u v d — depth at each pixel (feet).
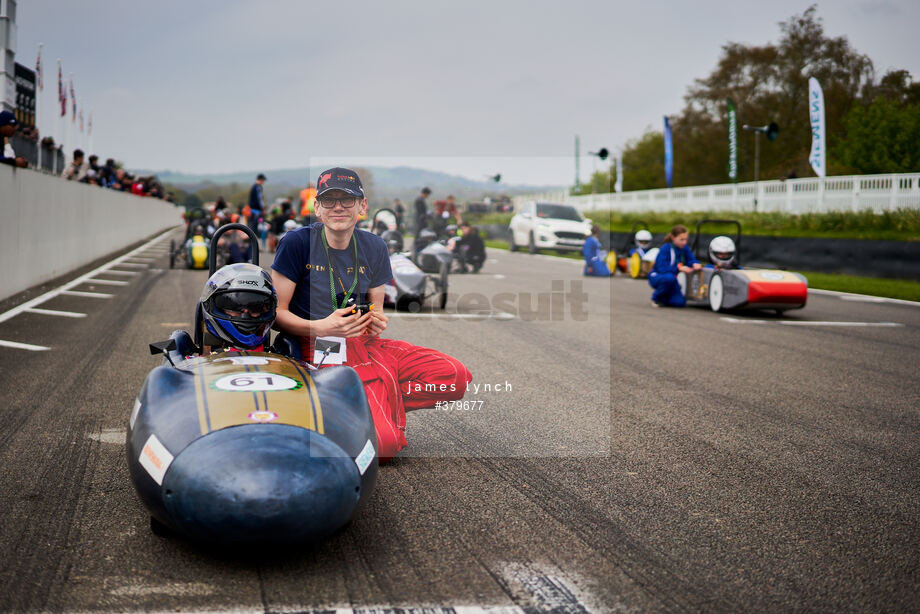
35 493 12.23
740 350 27.61
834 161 150.10
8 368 21.49
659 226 98.84
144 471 9.41
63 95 105.09
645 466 14.32
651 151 210.59
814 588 9.49
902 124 110.22
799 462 14.78
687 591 9.34
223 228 13.92
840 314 38.83
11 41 48.65
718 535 11.13
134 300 37.45
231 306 11.99
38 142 54.24
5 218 36.19
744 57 174.91
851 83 164.35
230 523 8.82
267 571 9.61
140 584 9.20
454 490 12.76
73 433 15.58
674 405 19.27
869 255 57.72
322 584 9.30
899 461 14.97
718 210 102.27
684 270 40.78
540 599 9.07
